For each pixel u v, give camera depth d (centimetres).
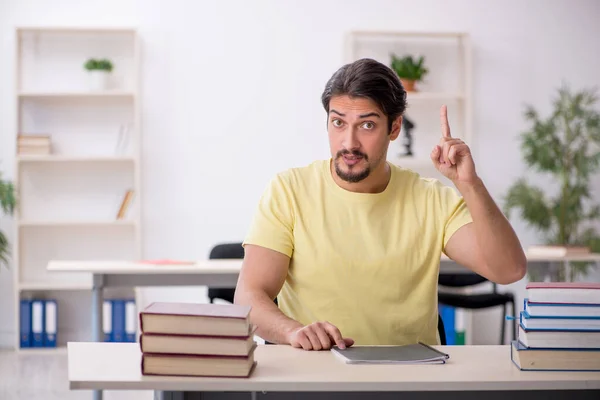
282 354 173
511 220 596
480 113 593
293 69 581
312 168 217
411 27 589
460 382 150
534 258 462
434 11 591
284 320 190
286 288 214
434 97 565
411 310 206
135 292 559
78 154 574
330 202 210
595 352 160
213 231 579
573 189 553
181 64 575
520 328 167
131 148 568
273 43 580
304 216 209
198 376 149
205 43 577
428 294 208
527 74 596
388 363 164
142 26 573
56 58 570
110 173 579
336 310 205
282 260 208
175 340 149
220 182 579
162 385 146
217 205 579
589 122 546
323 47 583
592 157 546
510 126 595
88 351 173
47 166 573
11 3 566
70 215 575
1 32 566
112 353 171
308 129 583
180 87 576
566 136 552
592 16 600
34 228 573
